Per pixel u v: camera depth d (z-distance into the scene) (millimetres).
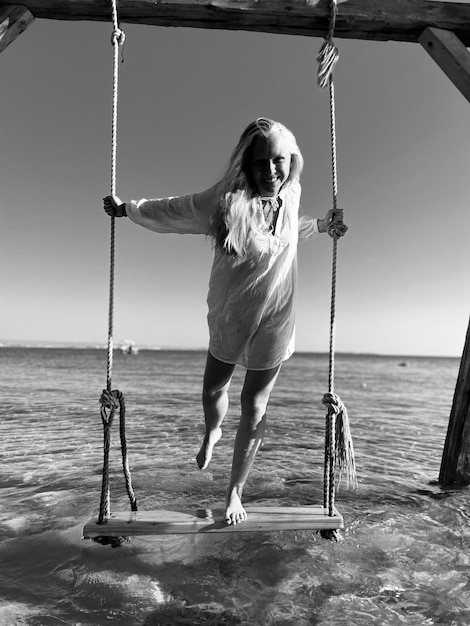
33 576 2289
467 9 3670
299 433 6656
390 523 3021
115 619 1942
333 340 2740
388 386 20328
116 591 2150
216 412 2715
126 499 3463
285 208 2467
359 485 3932
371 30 3688
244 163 2389
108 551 2568
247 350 2533
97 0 3371
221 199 2375
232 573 2330
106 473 2557
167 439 5914
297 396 13680
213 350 2566
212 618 1951
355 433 6910
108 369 2633
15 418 7547
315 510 2703
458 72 3697
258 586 2209
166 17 3482
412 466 4738
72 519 3059
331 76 3010
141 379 20203
